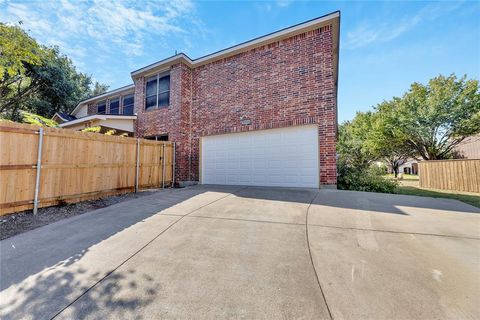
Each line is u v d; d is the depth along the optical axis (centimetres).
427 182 1043
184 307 181
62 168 517
